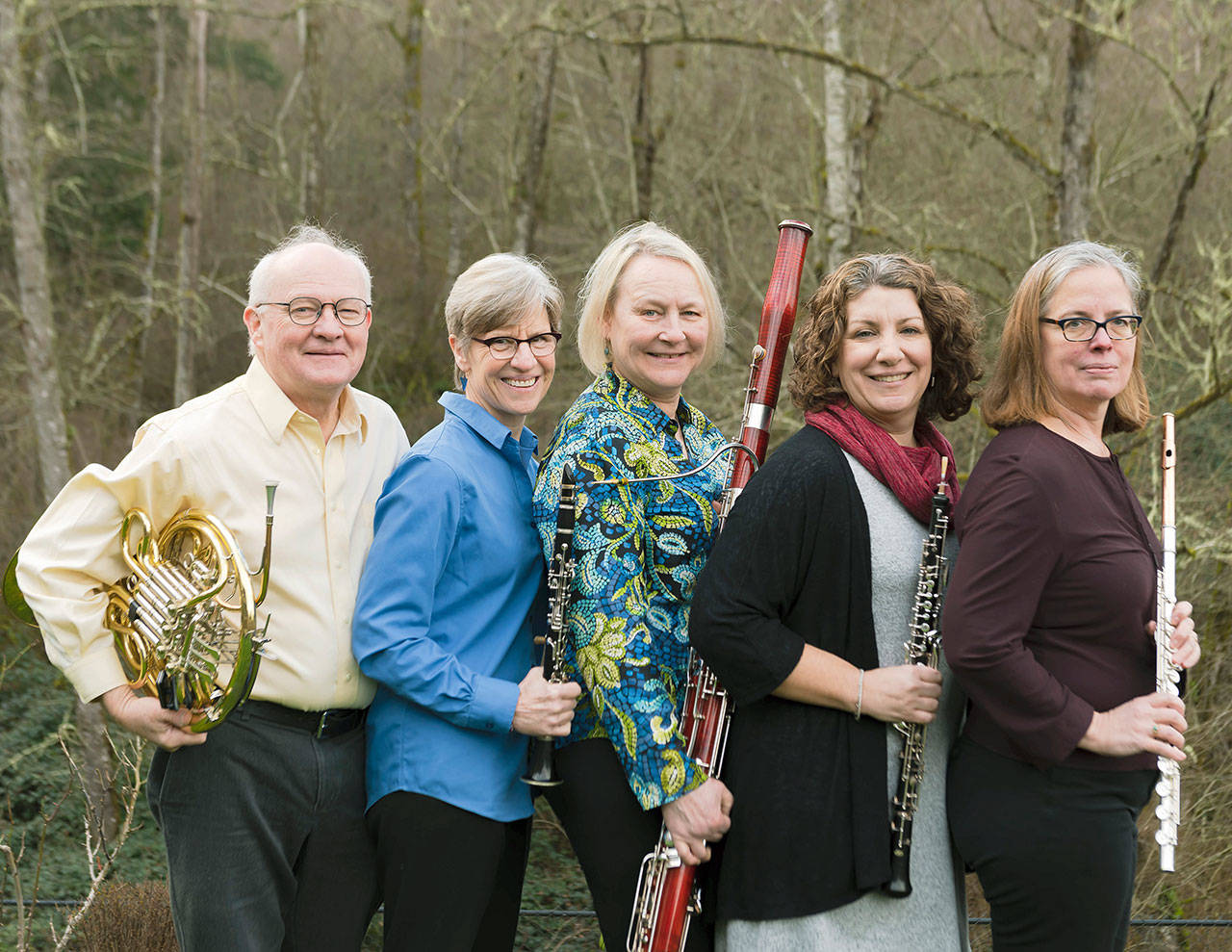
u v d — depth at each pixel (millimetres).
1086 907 1948
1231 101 6484
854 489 2055
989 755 2029
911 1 8211
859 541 2037
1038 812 1956
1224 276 6102
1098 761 1948
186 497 2195
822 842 2006
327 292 2264
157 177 12617
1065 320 2043
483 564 2277
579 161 12344
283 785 2221
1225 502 5879
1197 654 1985
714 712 2160
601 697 2102
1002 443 2043
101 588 2193
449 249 14023
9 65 6613
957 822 2053
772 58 9336
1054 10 5812
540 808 5914
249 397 2289
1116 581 1943
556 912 3852
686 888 2125
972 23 8328
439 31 10281
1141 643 1982
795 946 2014
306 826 2266
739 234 8914
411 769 2217
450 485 2246
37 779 6309
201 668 2033
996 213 7762
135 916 4309
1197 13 6684
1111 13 5703
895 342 2082
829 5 7160
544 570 2367
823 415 2150
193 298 9953
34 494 9359
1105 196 7773
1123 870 1961
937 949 2035
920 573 2061
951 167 8523
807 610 2055
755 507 2045
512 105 11805
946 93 8477
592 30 8062
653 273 2271
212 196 14172
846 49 7730
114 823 5832
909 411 2178
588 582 2133
